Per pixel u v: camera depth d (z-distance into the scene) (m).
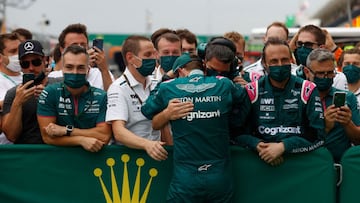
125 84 15.46
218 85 14.05
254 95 14.68
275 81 14.50
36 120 15.97
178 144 14.08
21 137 16.02
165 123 14.21
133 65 15.37
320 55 15.26
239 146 15.17
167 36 18.88
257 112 14.76
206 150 13.89
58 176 15.39
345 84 18.53
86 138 15.06
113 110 15.19
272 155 14.40
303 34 17.73
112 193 15.45
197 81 14.11
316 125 14.57
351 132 15.34
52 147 15.34
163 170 15.34
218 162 13.98
